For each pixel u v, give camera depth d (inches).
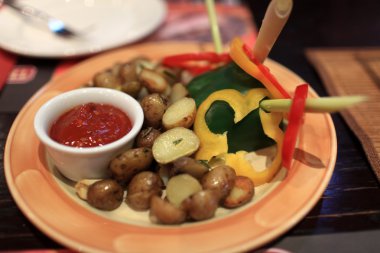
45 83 15.5
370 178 11.6
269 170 11.0
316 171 10.6
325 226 10.2
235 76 12.4
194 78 13.5
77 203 10.0
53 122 11.3
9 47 16.4
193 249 8.7
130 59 15.5
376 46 18.2
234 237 8.9
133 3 19.6
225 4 20.6
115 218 9.9
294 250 9.6
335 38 18.9
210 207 9.5
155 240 8.9
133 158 10.3
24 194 9.9
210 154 11.4
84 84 14.1
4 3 18.8
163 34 18.5
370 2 22.1
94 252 8.5
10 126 13.3
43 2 19.3
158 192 10.2
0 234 9.9
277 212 9.5
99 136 10.9
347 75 15.9
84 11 19.2
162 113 11.5
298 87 10.4
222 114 11.8
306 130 12.1
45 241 9.7
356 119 13.5
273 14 10.4
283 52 17.9
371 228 10.1
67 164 10.6
